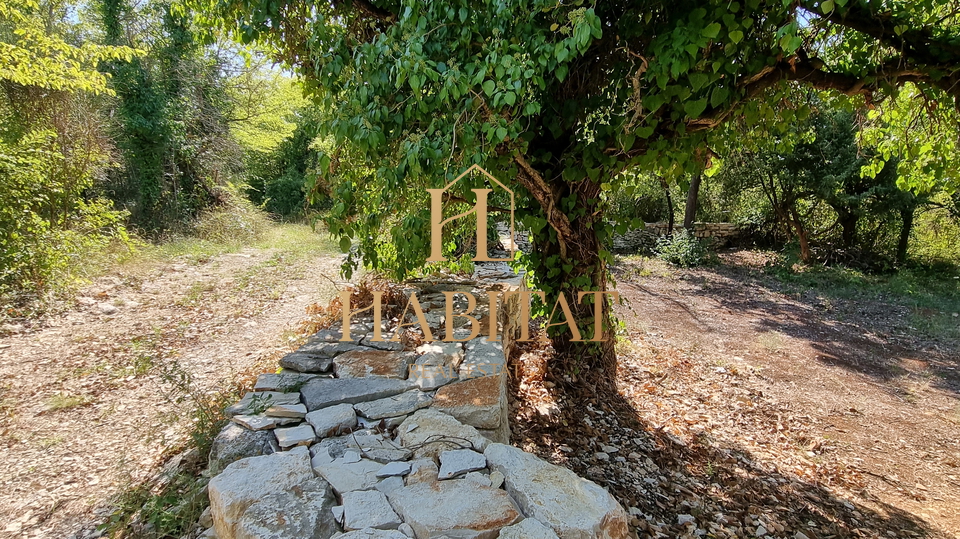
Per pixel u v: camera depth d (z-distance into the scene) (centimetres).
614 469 296
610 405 374
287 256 947
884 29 283
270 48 343
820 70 306
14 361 410
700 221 1591
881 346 725
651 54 257
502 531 142
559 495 160
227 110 1332
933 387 579
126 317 540
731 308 904
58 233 599
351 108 239
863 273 1222
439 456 183
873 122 475
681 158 295
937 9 332
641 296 954
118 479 248
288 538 136
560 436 319
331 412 215
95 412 330
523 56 218
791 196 1223
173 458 255
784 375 595
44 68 640
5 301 514
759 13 250
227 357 431
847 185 1173
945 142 411
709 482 313
